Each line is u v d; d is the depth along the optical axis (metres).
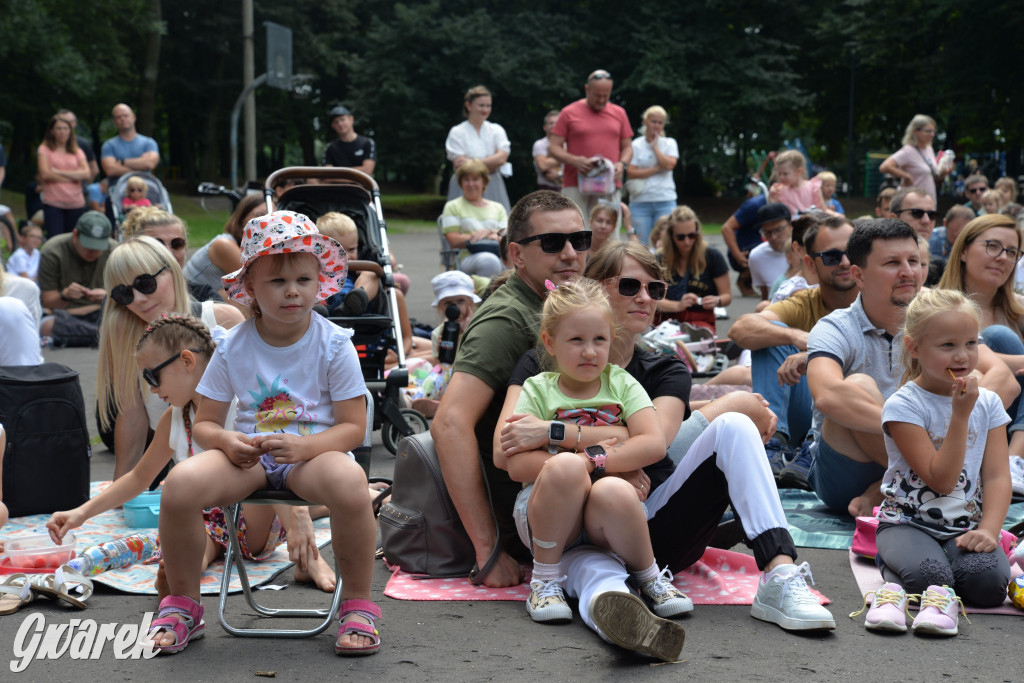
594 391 3.46
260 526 3.89
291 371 3.11
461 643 3.11
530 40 40.00
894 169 13.32
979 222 5.05
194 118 46.56
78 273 10.39
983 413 3.54
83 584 3.55
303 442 2.99
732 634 3.19
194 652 3.05
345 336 3.16
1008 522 4.34
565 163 10.93
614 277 3.66
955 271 5.15
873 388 4.39
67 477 4.73
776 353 5.54
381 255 6.56
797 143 45.56
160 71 44.06
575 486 3.23
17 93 35.72
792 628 3.19
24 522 4.57
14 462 4.65
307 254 3.05
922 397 3.58
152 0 39.47
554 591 3.33
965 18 36.34
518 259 3.84
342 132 12.92
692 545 3.54
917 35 39.00
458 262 10.25
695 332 8.45
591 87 10.83
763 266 10.30
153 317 4.54
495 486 3.77
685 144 41.97
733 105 39.69
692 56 40.25
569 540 3.37
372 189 7.02
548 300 3.41
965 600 3.47
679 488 3.43
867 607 3.44
